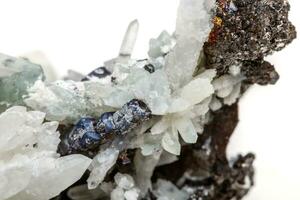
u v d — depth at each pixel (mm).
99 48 247
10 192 154
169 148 158
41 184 156
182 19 155
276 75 166
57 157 158
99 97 161
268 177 227
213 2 154
